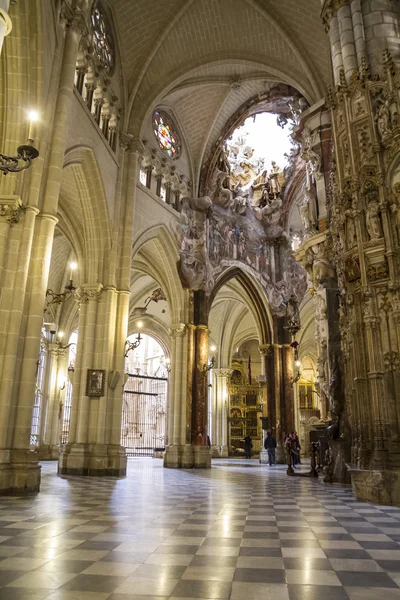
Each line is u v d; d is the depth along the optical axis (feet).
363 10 44.09
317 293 55.52
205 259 84.94
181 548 15.25
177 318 81.35
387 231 35.12
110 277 58.95
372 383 33.73
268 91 87.04
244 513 23.54
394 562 13.73
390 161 36.63
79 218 63.46
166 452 75.72
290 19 66.80
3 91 37.88
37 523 19.61
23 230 36.24
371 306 34.81
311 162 62.23
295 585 11.39
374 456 32.37
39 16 37.96
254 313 102.68
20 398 34.37
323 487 39.17
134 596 10.38
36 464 33.88
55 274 94.68
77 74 53.47
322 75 66.90
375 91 39.45
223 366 126.31
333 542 16.51
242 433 132.05
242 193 101.96
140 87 69.46
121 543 15.83
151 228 72.74
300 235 111.75
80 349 56.85
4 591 10.55
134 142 66.85
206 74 80.59
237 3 67.56
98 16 59.67
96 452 52.85
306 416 133.08
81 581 11.42
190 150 89.10
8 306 34.71
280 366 98.43
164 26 67.15
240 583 11.50
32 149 24.88
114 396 56.29
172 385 79.00
